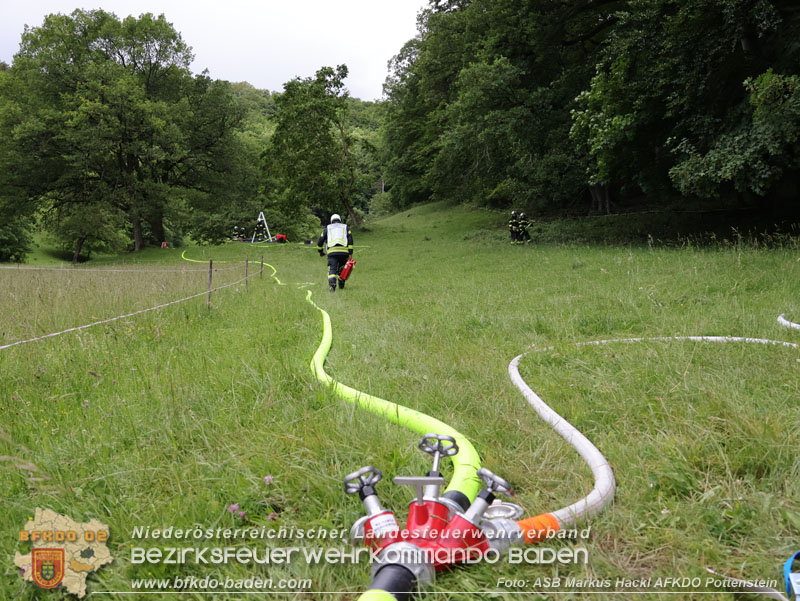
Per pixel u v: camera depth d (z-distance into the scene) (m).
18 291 8.50
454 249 23.36
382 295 9.92
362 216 70.38
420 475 2.22
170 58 43.38
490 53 25.00
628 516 1.87
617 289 7.97
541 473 2.28
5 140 35.66
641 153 18.28
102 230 36.00
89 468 2.44
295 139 38.84
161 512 2.05
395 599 1.37
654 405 2.87
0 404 3.44
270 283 13.52
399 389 3.52
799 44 13.20
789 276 7.44
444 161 31.45
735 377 3.15
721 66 14.70
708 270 8.95
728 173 13.09
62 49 38.78
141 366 4.28
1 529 2.02
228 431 2.78
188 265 25.09
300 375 3.68
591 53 24.86
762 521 1.78
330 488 2.12
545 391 3.35
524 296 8.26
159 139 38.09
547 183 27.31
